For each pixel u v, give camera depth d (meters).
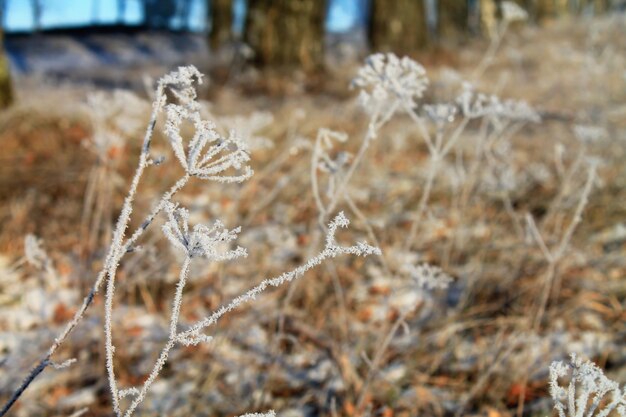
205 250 0.95
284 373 2.36
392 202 3.90
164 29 26.52
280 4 8.61
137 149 4.25
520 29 12.51
